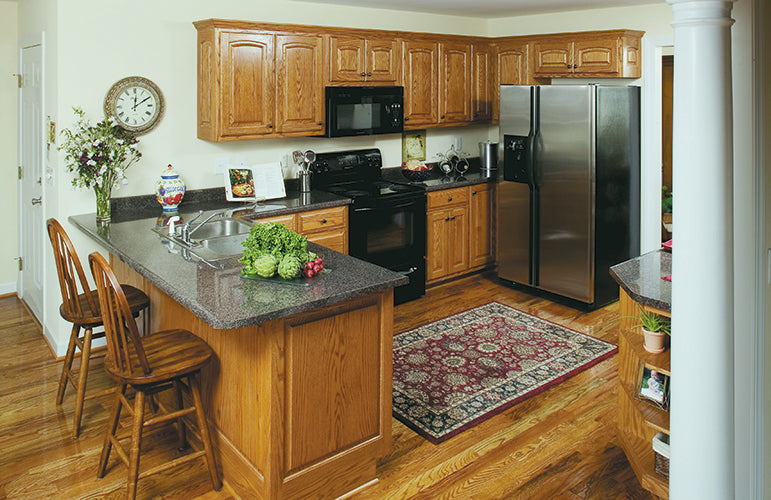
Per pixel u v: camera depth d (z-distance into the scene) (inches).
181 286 100.2
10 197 199.5
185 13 166.4
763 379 75.5
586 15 209.3
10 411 130.5
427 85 209.6
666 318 96.0
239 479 102.8
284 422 95.0
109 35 155.2
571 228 194.4
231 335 100.7
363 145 211.9
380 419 108.2
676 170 67.9
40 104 163.5
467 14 220.1
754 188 72.4
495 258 235.9
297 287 99.7
